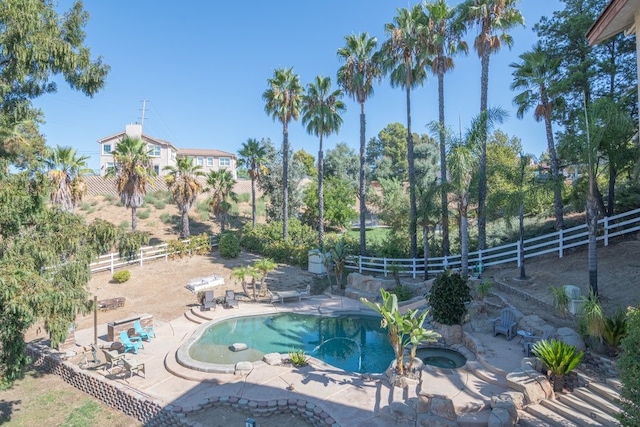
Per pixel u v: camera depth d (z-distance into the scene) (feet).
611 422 25.63
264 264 69.51
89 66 42.73
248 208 147.64
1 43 32.37
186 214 102.32
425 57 72.38
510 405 28.58
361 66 82.07
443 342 44.24
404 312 54.19
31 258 28.58
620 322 33.24
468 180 55.77
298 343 49.75
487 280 56.54
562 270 57.06
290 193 135.74
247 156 114.01
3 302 25.59
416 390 33.63
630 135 50.26
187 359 41.75
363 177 83.82
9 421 34.35
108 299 63.77
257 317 59.77
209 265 87.61
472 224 92.79
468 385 33.91
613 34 27.30
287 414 32.73
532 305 48.78
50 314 29.17
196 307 62.44
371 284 68.44
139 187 91.56
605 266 53.01
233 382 37.35
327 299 67.62
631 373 20.17
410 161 76.02
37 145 36.27
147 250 88.84
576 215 80.43
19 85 40.91
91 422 34.37
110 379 38.52
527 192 56.29
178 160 100.99
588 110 43.70
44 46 35.12
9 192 28.58
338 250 73.05
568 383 31.17
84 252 34.01
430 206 66.80
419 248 83.41
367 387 35.37
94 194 143.74
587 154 42.86
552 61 64.18
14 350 29.63
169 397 34.94
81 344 48.19
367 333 53.57
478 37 69.77
